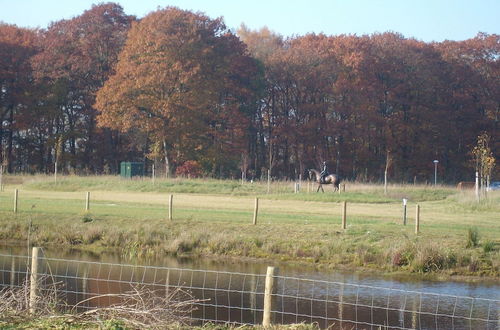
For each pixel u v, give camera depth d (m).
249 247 27.12
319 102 79.62
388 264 24.59
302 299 19.91
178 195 46.50
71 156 76.94
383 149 79.81
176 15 70.44
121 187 50.44
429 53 81.19
